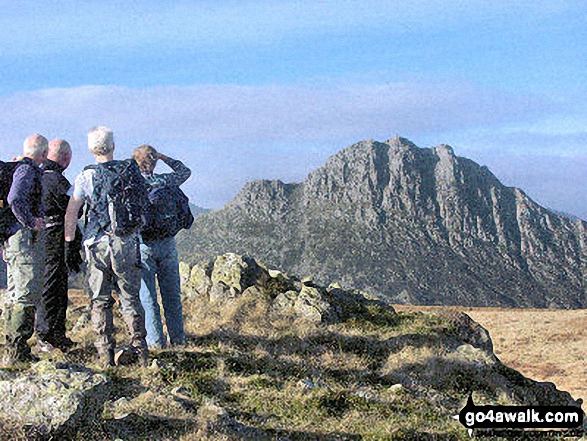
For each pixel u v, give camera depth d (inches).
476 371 390.9
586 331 1889.8
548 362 1566.2
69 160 343.6
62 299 347.3
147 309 367.2
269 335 409.1
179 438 290.0
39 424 276.5
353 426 318.3
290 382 347.6
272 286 480.4
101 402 289.3
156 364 336.5
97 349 342.0
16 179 323.0
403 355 395.2
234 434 298.7
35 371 297.7
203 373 344.2
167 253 370.9
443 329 444.5
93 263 324.8
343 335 416.8
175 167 371.2
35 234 328.5
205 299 481.4
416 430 321.7
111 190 319.3
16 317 328.2
